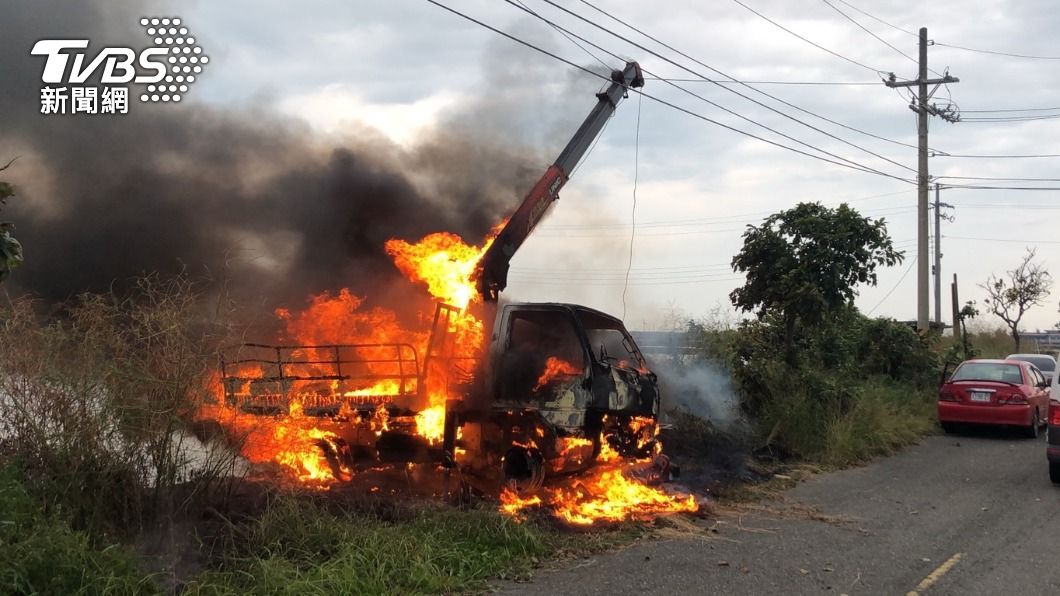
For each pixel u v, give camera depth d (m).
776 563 6.44
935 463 12.05
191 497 5.77
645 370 9.26
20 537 4.63
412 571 5.60
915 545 7.14
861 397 14.19
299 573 5.23
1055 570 6.40
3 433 5.36
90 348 5.62
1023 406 14.62
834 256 14.01
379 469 8.39
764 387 13.17
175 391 5.69
